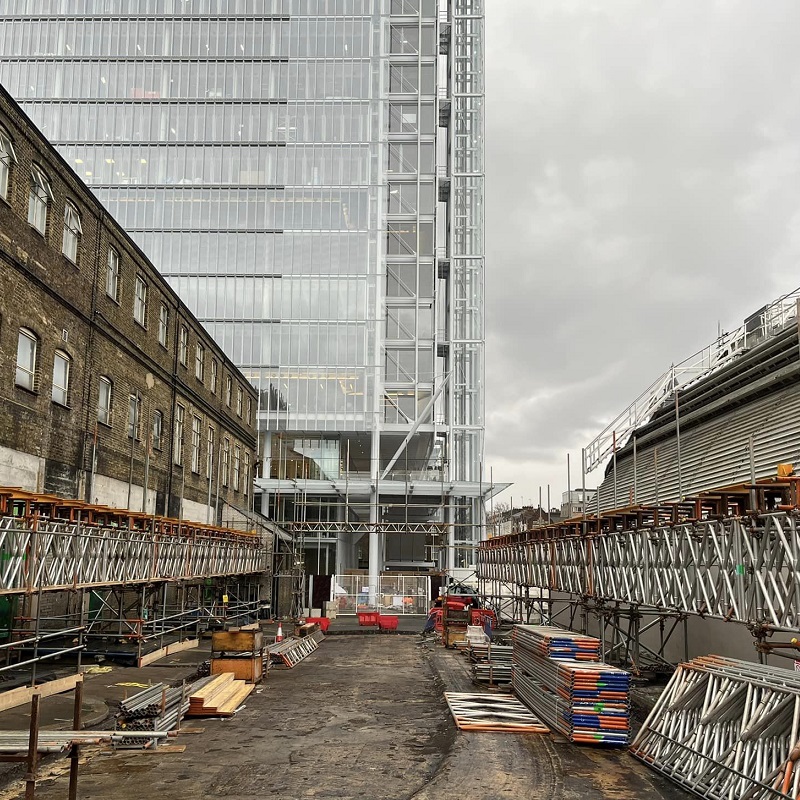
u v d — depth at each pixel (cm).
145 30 6756
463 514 6184
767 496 1379
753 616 1314
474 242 6931
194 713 1622
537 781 1173
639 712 1677
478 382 6700
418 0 6812
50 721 1370
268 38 6750
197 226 6500
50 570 1616
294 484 5497
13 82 6656
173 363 3206
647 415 3241
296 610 4384
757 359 2286
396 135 6638
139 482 2808
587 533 2206
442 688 2050
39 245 2027
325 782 1152
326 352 6291
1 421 1847
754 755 1056
